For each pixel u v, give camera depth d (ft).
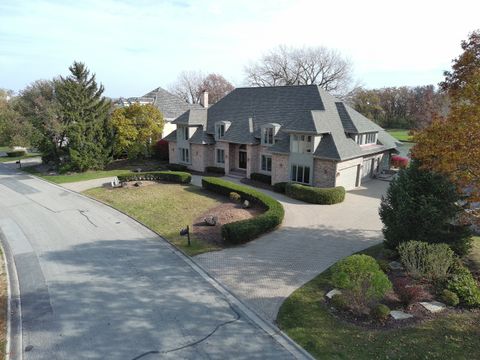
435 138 39.37
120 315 38.47
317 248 57.31
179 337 34.45
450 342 31.27
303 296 41.60
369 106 257.75
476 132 35.42
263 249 57.00
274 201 76.07
